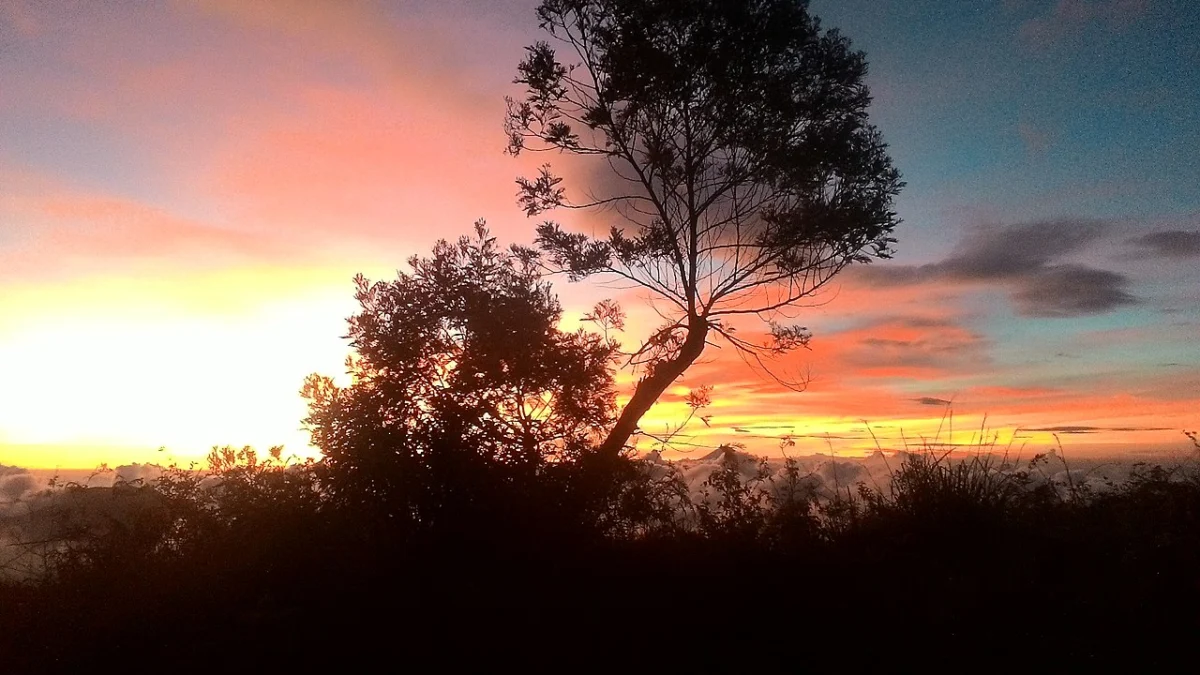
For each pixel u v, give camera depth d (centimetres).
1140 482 750
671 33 805
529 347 723
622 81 795
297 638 584
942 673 536
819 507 774
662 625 611
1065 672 523
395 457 663
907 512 738
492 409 719
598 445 759
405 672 561
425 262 746
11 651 573
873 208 812
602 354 772
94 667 564
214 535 679
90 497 762
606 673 559
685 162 834
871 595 632
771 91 791
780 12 785
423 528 670
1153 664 520
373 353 706
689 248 848
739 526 723
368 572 635
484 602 621
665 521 742
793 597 637
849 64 820
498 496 667
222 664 563
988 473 782
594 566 681
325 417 677
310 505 669
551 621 614
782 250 831
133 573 636
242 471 691
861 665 553
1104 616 573
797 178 816
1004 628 578
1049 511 727
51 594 633
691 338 844
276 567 652
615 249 859
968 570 660
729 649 582
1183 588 581
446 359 732
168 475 721
